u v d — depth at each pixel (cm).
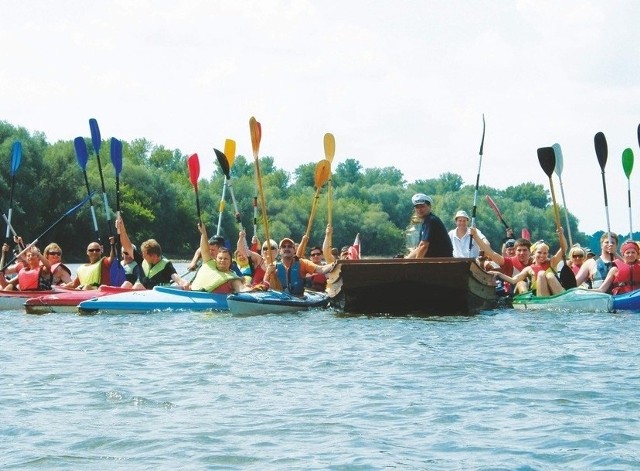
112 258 1969
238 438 777
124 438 774
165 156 10725
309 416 852
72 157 6412
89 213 6312
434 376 1046
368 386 991
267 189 9312
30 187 6109
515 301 1858
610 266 1923
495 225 10512
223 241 1892
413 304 1719
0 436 781
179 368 1110
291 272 1883
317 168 2059
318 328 1505
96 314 1745
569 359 1160
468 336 1390
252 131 1964
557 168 2070
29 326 1562
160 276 1938
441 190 15638
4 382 1017
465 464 702
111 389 976
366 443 760
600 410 867
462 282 1650
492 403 902
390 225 9994
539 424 816
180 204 7594
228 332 1455
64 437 777
